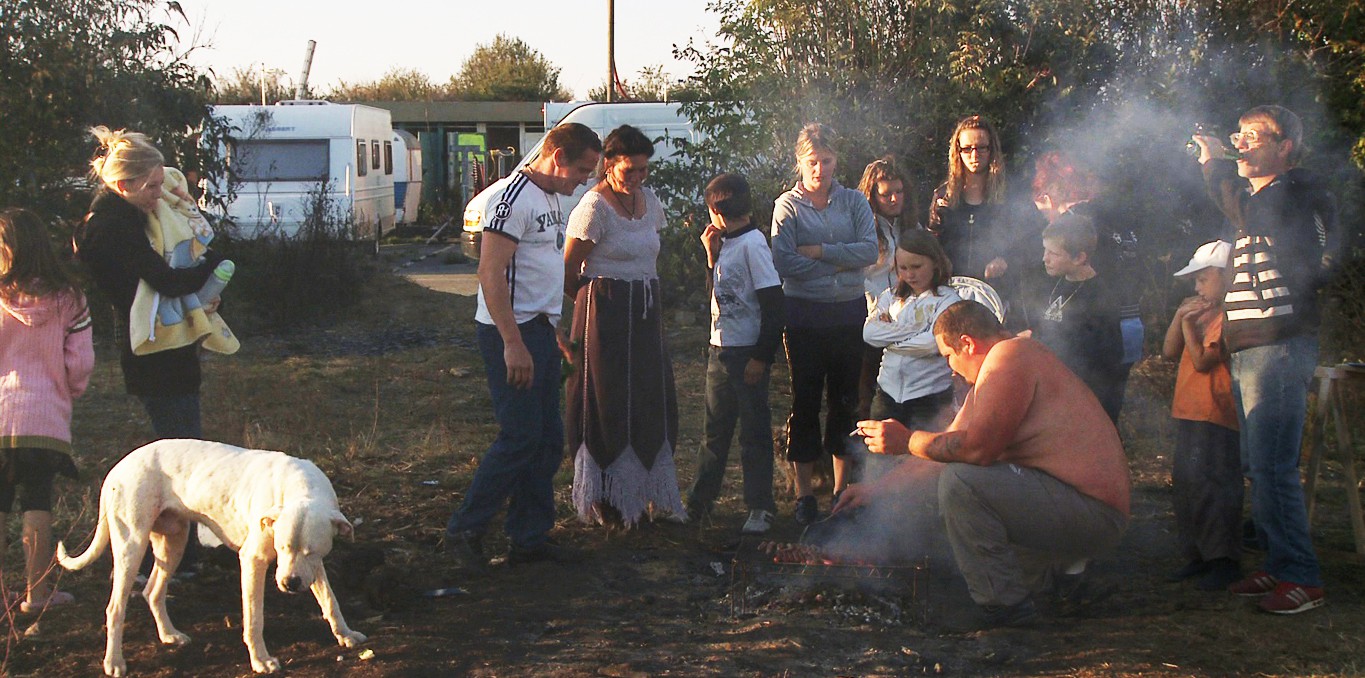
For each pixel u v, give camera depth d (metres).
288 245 13.77
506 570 5.33
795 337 5.84
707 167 11.62
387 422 8.42
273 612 4.75
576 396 5.77
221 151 18.44
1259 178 4.71
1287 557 4.73
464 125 32.38
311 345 11.72
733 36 11.10
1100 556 4.76
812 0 10.80
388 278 16.17
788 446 5.99
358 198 20.95
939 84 10.52
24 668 4.22
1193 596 4.96
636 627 4.66
